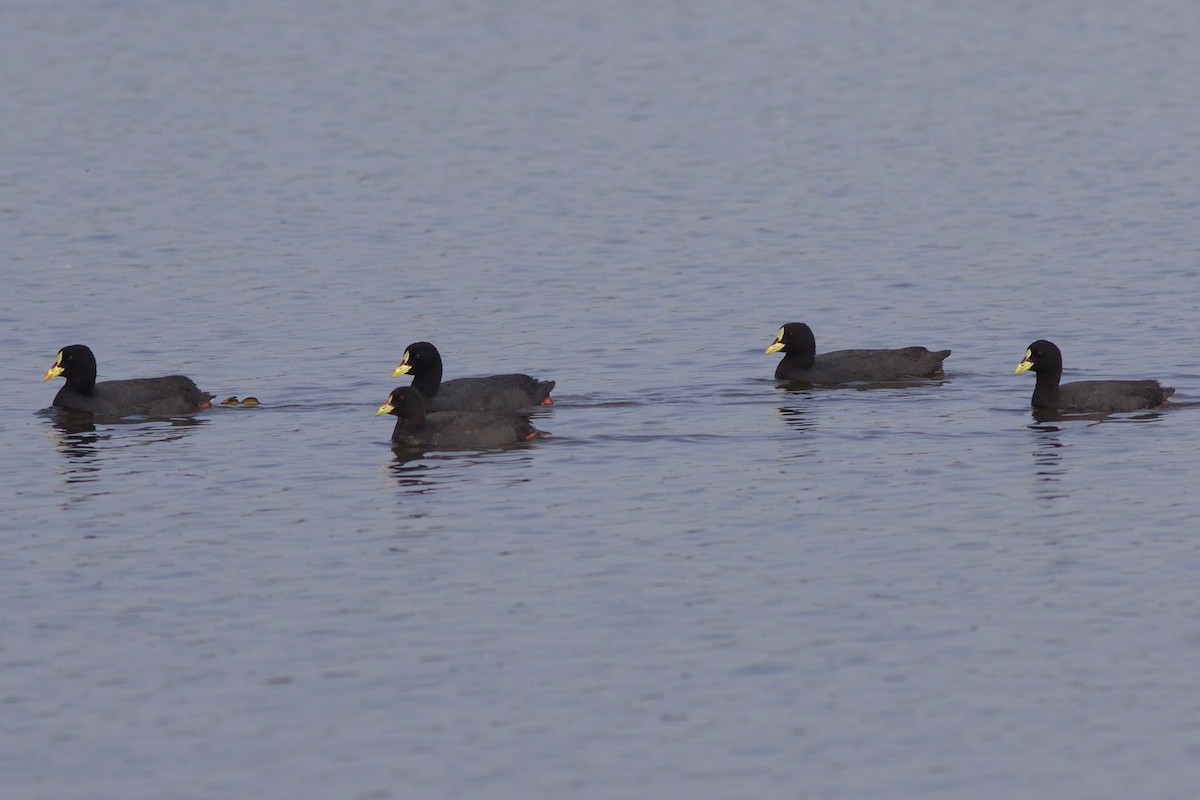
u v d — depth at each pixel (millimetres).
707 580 26953
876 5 113250
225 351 43156
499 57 97000
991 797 20703
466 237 57219
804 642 24688
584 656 24328
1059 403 36156
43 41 102438
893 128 76438
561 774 21266
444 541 28812
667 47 99562
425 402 36625
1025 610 25625
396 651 24562
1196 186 63062
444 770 21391
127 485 32188
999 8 111438
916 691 23219
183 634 25266
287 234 57875
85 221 59812
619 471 32500
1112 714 22578
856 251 54344
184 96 85688
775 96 84625
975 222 58219
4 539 29281
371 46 100688
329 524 29750
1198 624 25031
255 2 116812
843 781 21062
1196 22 104750
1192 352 41062
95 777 21344
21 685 23719
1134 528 28844
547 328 45312
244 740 22172
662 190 64562
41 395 39250
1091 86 86000
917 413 36406
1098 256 52656
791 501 30594
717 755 21672
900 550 28094
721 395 38250
